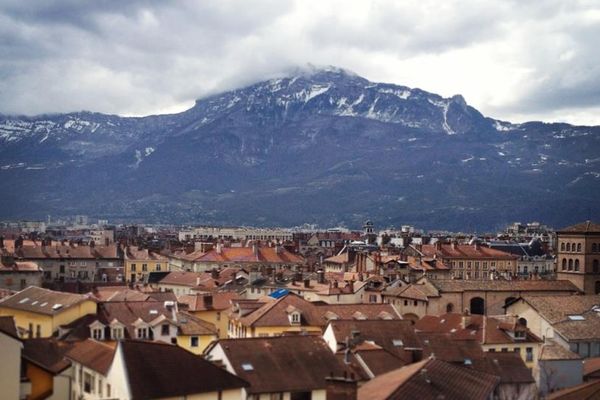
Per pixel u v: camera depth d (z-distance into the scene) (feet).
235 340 364.38
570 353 463.83
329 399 284.00
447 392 286.87
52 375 340.80
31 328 466.29
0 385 310.65
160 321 458.50
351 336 428.15
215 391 294.87
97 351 334.85
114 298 577.02
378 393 279.69
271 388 339.36
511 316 541.75
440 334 450.71
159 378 287.28
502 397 388.37
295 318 513.04
